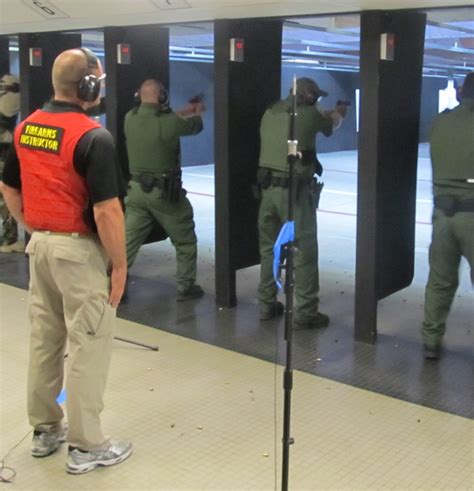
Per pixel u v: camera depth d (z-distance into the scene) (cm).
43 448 271
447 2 341
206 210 834
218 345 398
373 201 387
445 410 316
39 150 244
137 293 501
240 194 463
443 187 363
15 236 609
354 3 346
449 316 454
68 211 244
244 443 284
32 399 269
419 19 404
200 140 1258
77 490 250
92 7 397
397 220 414
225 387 339
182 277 483
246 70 450
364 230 393
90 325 250
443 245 367
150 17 425
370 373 359
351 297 497
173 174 465
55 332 265
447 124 354
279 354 384
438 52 789
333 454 275
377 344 402
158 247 651
